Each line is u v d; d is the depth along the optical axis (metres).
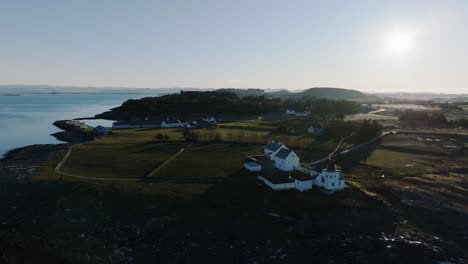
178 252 44.84
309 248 46.44
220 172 77.38
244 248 46.16
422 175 80.19
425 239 50.16
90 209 56.41
